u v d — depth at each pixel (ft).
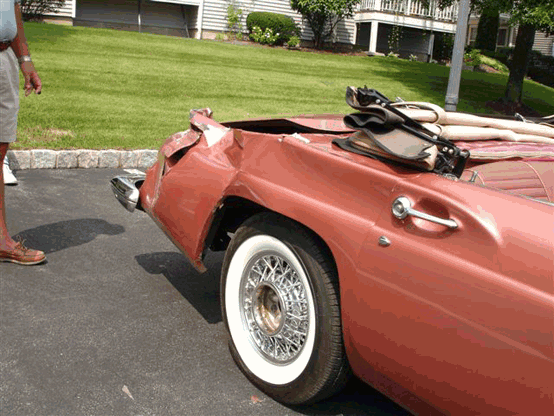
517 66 57.98
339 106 41.45
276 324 9.09
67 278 12.89
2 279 12.48
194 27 79.71
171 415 8.46
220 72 48.60
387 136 7.71
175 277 13.56
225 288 9.79
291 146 8.61
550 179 8.66
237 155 9.61
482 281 6.14
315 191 8.07
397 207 6.97
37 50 45.32
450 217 6.59
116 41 55.67
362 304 7.22
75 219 17.02
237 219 10.59
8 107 12.66
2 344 9.89
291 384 8.56
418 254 6.71
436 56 97.30
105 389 8.94
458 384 6.28
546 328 5.59
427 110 9.36
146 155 24.94
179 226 10.41
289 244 8.36
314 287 8.02
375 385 7.62
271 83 47.26
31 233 15.42
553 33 55.11
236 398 9.04
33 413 8.21
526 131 10.31
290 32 78.59
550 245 5.89
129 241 15.71
